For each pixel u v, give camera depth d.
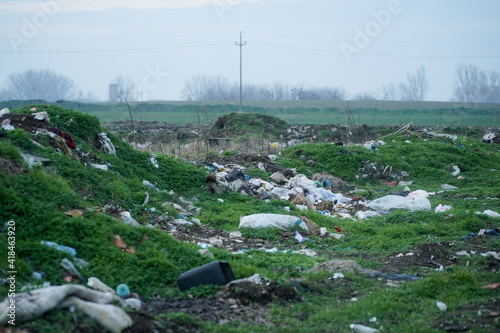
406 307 6.41
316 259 9.25
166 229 10.55
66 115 13.52
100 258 6.87
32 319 4.57
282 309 6.32
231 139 31.30
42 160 10.18
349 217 13.84
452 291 6.90
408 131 28.11
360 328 5.69
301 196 14.89
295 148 22.89
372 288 7.32
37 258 6.27
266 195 14.95
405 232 11.39
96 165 12.17
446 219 12.48
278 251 9.84
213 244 9.98
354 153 22.23
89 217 7.86
